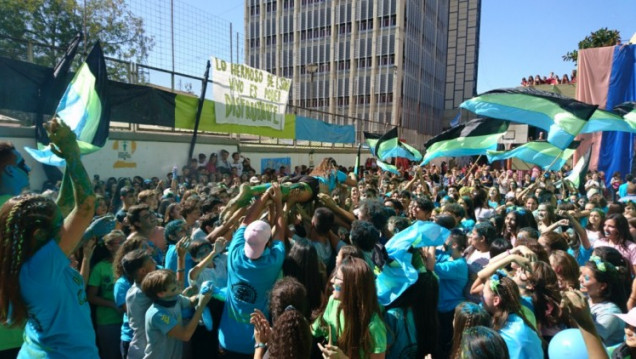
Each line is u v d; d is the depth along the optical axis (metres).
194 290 3.28
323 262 3.43
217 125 11.67
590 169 16.36
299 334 2.11
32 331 1.93
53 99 7.58
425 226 3.03
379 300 2.91
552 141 6.01
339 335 2.39
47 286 1.82
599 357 1.84
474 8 54.91
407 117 43.34
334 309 2.64
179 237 4.12
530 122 6.33
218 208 5.19
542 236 3.94
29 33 15.55
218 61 11.54
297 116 15.44
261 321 2.43
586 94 16.69
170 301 2.89
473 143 8.84
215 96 11.55
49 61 9.25
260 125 13.36
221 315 3.35
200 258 3.50
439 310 3.60
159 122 9.92
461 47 56.19
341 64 43.25
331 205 3.89
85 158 9.33
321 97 44.41
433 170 20.17
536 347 2.29
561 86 21.42
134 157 10.52
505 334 2.34
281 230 3.28
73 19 16.61
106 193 8.05
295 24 45.44
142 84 10.13
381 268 3.00
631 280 3.50
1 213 1.80
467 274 3.71
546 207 5.54
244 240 3.02
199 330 3.42
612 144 16.00
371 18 41.44
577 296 1.94
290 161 17.66
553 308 2.72
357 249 2.92
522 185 13.06
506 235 5.22
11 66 7.00
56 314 1.87
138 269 3.02
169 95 10.14
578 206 7.14
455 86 56.91
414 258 3.09
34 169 7.96
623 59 15.84
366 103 42.09
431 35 49.69
